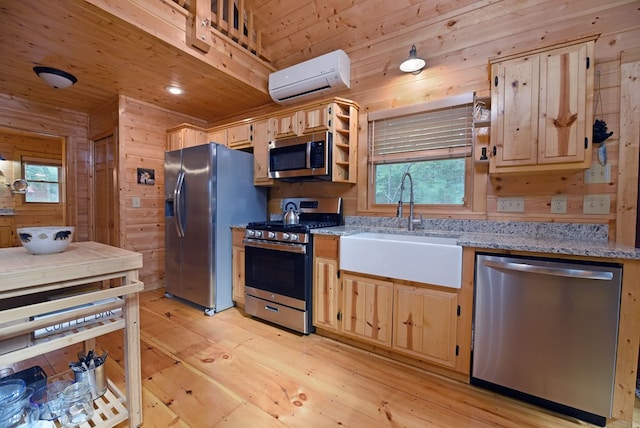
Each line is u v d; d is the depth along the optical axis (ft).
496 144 5.89
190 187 9.36
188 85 9.44
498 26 6.79
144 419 4.53
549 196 6.24
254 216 10.34
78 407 4.09
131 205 10.51
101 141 11.51
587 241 5.46
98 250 4.46
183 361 6.23
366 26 8.54
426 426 4.45
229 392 5.22
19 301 4.10
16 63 7.91
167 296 10.42
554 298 4.61
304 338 7.36
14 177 16.38
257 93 10.13
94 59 7.75
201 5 7.54
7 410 3.62
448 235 6.63
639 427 4.33
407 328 5.98
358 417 4.64
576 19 5.96
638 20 5.45
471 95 7.05
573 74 5.22
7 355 3.13
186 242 9.50
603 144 5.71
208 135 11.59
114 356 6.43
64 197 11.79
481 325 5.24
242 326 8.05
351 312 6.77
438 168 7.77
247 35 9.69
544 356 4.73
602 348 4.34
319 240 7.33
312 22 9.09
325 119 8.36
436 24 7.59
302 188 10.27
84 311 3.68
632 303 4.19
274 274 8.03
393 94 8.29
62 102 10.76
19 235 3.94
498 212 6.80
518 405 4.92
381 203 8.68
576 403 4.56
